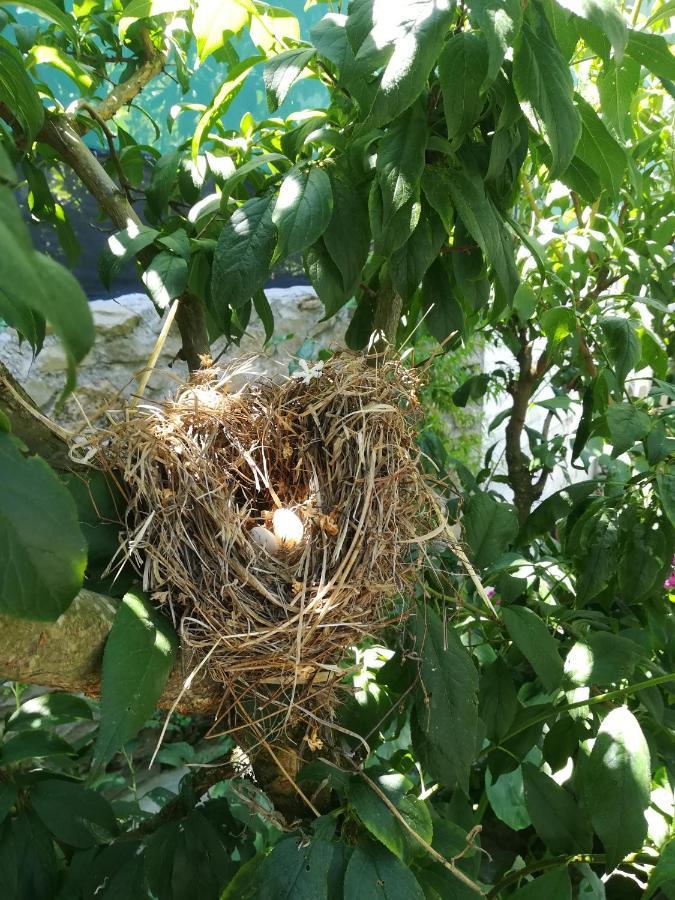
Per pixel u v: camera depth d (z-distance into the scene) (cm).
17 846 76
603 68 82
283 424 82
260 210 80
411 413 86
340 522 76
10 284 20
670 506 94
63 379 196
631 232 154
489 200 85
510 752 95
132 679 55
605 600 117
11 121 102
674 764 100
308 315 244
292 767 79
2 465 34
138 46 128
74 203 185
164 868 78
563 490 113
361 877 65
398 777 73
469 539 95
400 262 82
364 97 71
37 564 34
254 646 66
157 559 64
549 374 224
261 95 193
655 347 129
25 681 54
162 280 86
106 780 153
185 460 70
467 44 68
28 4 56
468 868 89
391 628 85
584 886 106
